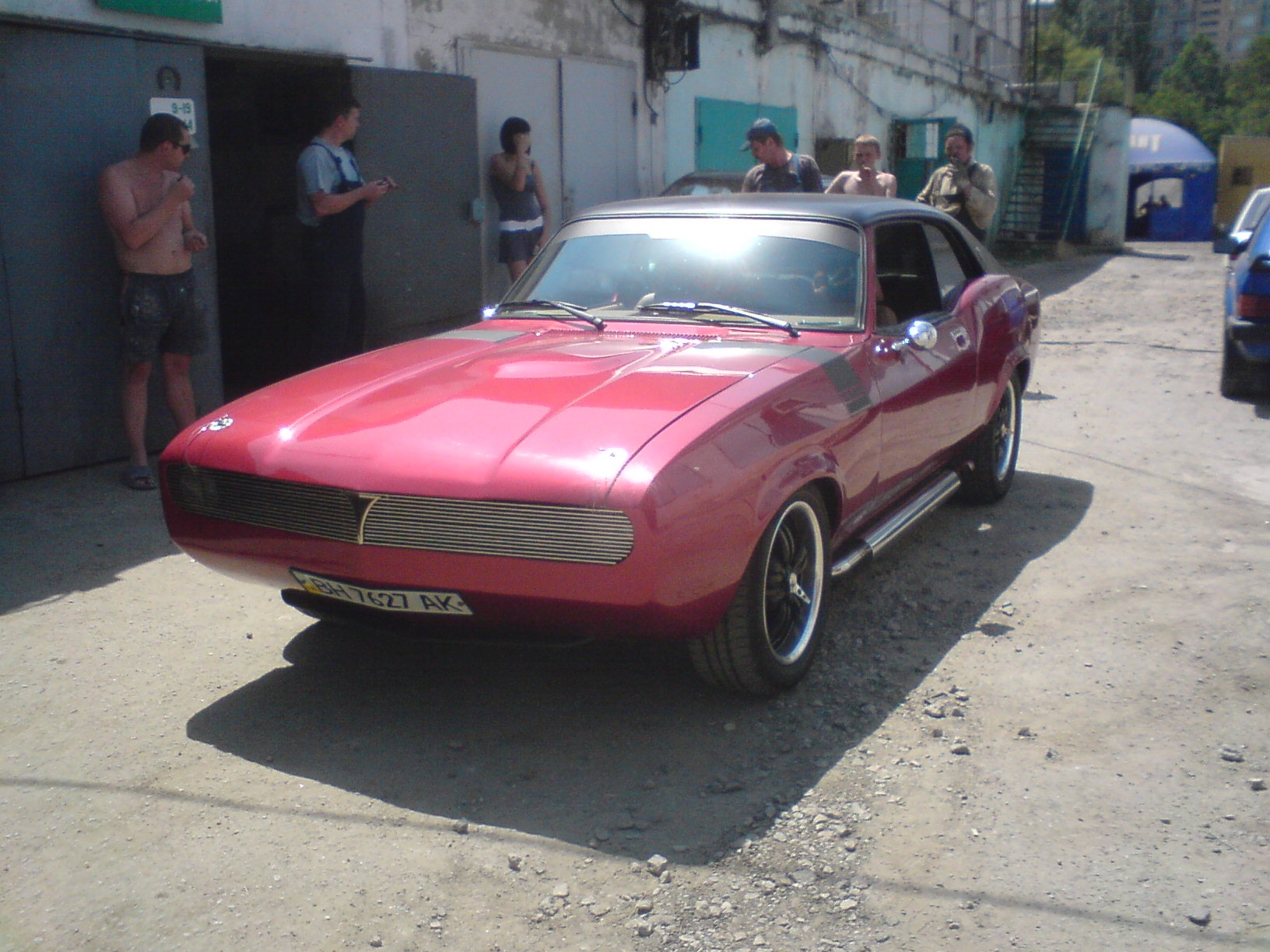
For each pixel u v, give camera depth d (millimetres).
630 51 11227
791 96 15078
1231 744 3258
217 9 6758
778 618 3508
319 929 2484
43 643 4020
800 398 3443
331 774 3135
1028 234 26078
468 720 3443
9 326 5762
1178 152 32031
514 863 2707
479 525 2898
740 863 2711
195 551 3443
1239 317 7918
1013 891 2598
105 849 2785
